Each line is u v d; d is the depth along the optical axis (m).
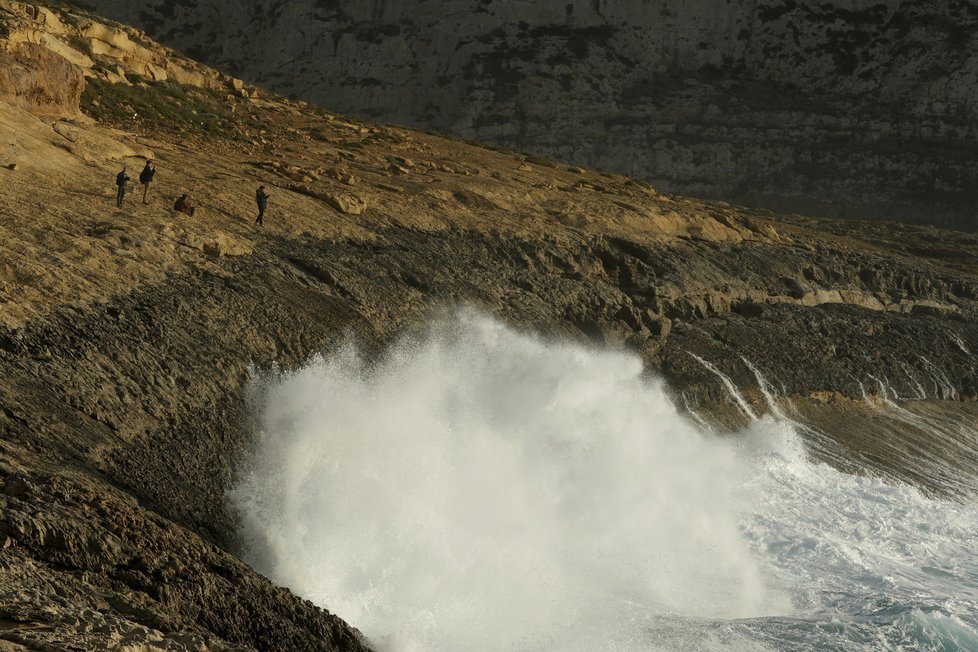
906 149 180.62
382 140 99.12
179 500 31.06
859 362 70.00
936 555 43.28
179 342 38.91
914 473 57.22
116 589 22.83
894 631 34.31
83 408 32.03
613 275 69.44
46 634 17.61
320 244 56.53
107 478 29.47
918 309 84.69
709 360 62.59
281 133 90.56
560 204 80.19
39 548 22.36
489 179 86.00
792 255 84.25
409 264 57.75
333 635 27.42
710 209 96.25
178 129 79.31
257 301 45.25
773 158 179.00
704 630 33.38
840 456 57.25
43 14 84.62
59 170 54.97
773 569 40.25
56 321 36.28
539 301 60.06
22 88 62.66
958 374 73.50
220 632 24.42
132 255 44.66
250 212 57.81
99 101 78.88
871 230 122.25
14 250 41.09
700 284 71.00
